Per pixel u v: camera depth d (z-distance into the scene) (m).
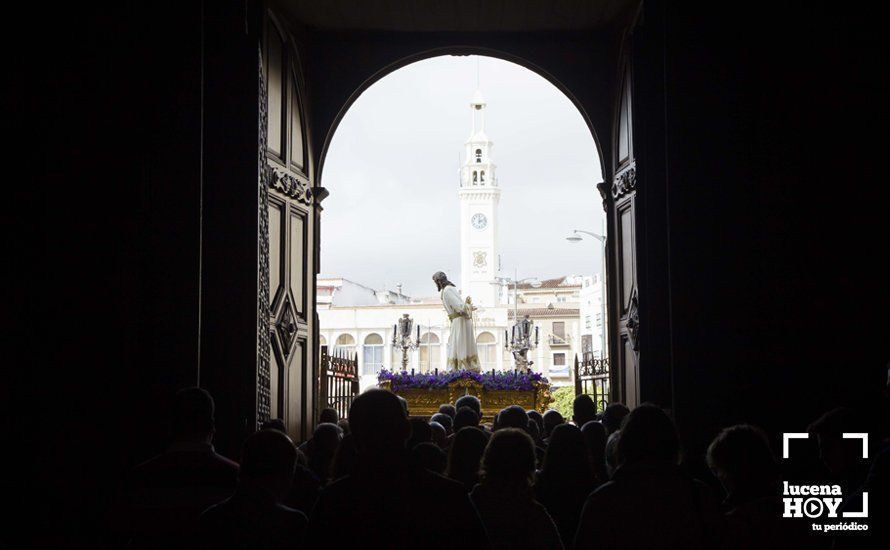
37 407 6.83
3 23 7.02
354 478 3.04
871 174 8.47
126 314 7.15
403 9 12.44
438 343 76.62
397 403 3.15
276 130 10.90
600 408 14.05
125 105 7.36
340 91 13.10
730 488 3.89
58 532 6.62
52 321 6.95
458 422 6.87
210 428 4.47
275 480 3.54
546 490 4.87
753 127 8.62
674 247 8.56
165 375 7.37
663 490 3.56
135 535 4.21
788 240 8.50
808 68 8.62
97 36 7.30
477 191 116.38
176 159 7.59
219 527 3.46
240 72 8.51
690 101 8.66
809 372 8.37
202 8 7.80
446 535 2.97
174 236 7.52
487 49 13.29
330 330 77.56
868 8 8.58
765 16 8.69
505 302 95.44
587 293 80.50
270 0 11.40
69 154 7.14
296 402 11.34
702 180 8.59
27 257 6.95
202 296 8.27
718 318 8.48
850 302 8.39
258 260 8.41
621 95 12.05
